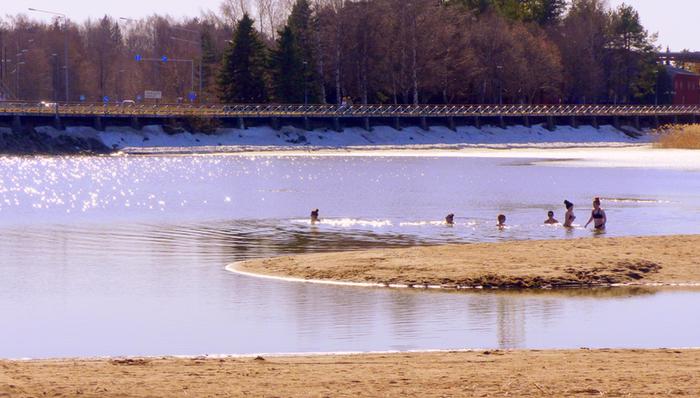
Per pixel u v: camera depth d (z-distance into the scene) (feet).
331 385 86.12
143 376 90.33
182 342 122.52
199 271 178.50
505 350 108.37
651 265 173.58
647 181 434.71
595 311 140.26
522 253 186.19
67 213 297.12
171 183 432.25
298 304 146.00
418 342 120.98
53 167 528.22
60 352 117.70
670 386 84.48
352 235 239.50
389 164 580.71
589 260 177.58
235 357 105.40
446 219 267.80
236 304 146.51
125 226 259.80
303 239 231.09
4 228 253.24
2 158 590.55
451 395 82.07
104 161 594.24
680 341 120.47
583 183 424.46
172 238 232.32
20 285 164.45
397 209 310.24
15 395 80.53
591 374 90.38
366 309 142.10
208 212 301.43
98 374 91.25
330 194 371.56
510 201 339.36
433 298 150.20
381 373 91.97
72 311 142.51
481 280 162.40
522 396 81.61
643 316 136.36
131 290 159.12
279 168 540.93
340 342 121.49
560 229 253.03
